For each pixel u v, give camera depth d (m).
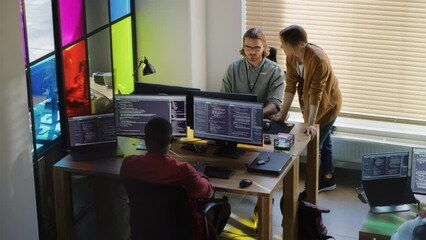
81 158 4.77
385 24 6.07
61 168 4.67
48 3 4.88
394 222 4.14
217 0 6.43
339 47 6.27
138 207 4.11
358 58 6.23
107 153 4.84
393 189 4.38
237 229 5.42
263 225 4.36
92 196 5.56
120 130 4.95
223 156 4.81
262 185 4.36
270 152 4.82
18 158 4.32
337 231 5.43
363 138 6.27
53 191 5.18
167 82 6.44
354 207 5.84
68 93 5.22
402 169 4.40
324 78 5.34
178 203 3.98
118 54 6.06
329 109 5.64
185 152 4.90
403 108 6.23
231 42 6.51
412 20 5.99
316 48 5.38
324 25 6.27
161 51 6.37
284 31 5.38
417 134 6.16
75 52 5.29
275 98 5.60
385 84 6.22
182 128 4.94
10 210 4.30
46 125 4.98
